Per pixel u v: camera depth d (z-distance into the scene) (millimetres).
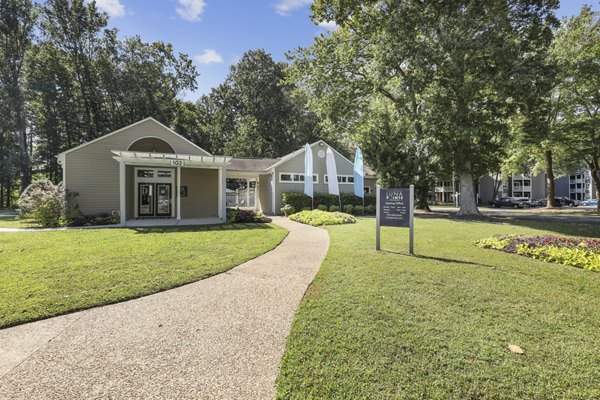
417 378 2346
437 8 14727
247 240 8953
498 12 14367
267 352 2781
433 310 3666
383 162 20578
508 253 6996
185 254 6879
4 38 26016
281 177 21672
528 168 33719
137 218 16328
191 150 17344
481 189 48219
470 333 3084
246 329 3246
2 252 6996
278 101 40219
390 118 20891
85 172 15336
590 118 20453
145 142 16469
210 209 18047
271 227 12539
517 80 13148
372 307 3756
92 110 28844
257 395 2186
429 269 5551
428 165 20250
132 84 28719
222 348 2852
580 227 11953
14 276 5039
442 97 14867
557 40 20188
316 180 22781
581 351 2754
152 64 30438
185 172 17516
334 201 21656
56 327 3297
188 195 17562
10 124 25859
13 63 26391
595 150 21234
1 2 25016
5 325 3287
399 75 17234
